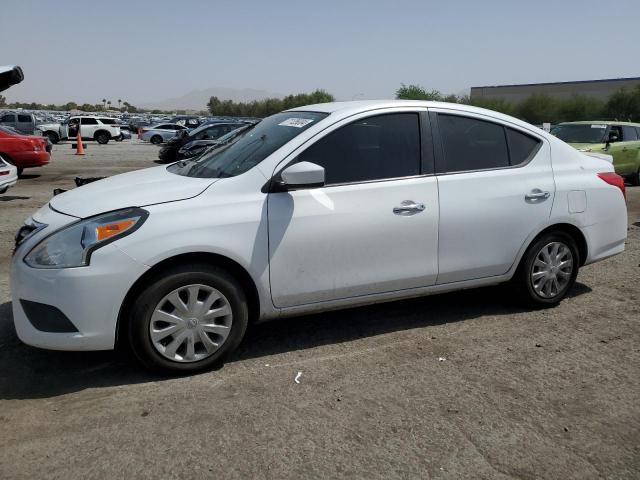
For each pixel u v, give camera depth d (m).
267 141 4.09
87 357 3.85
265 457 2.81
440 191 4.20
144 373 3.64
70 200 3.77
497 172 4.46
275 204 3.70
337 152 3.95
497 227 4.43
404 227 4.07
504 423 3.15
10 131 14.32
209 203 3.58
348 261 3.94
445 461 2.81
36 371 3.65
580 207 4.79
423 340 4.23
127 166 18.59
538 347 4.13
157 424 3.08
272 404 3.30
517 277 4.73
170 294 3.48
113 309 3.35
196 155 4.75
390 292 4.16
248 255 3.62
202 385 3.51
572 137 13.70
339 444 2.93
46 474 2.66
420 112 4.27
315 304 3.94
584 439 3.02
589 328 4.50
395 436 3.01
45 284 3.31
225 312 3.64
